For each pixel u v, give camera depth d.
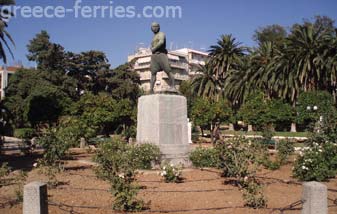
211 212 7.08
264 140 18.61
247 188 7.93
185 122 13.64
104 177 9.65
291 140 19.56
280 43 43.94
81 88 54.69
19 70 49.38
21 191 8.58
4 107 22.11
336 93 37.59
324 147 11.87
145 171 11.63
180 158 13.03
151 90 13.96
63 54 53.91
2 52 21.94
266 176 11.48
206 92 50.62
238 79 45.88
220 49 50.28
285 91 38.09
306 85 37.59
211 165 12.66
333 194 9.00
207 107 30.62
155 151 12.43
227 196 8.52
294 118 32.41
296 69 36.81
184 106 13.68
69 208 7.44
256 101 34.16
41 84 46.06
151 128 13.23
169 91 13.57
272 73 39.72
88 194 8.78
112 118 29.98
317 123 14.07
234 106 47.00
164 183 10.10
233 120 38.38
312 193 6.05
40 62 52.28
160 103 13.09
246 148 10.13
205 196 8.52
